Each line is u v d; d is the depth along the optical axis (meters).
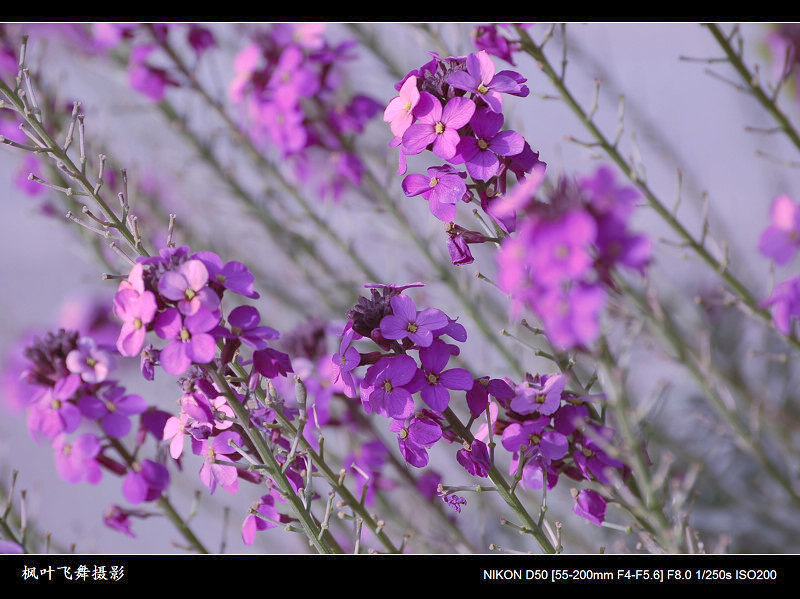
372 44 3.42
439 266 3.08
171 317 1.60
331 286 3.48
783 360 2.36
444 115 1.72
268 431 1.91
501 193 1.72
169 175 3.77
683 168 3.65
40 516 5.02
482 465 1.78
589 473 1.83
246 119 3.40
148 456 2.89
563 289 1.48
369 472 2.73
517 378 2.90
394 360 1.73
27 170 3.21
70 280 6.64
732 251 3.65
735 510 3.61
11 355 3.15
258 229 3.62
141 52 3.18
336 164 3.18
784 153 3.60
